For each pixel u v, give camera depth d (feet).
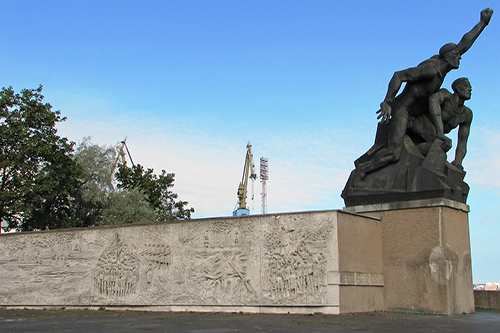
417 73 48.11
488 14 49.62
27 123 124.36
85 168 154.61
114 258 52.24
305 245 42.42
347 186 50.72
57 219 135.95
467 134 51.57
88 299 53.06
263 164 280.72
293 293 42.22
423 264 44.24
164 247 49.34
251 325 33.71
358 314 41.09
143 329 31.99
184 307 47.11
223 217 46.75
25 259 57.98
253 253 44.62
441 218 44.11
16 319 40.86
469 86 51.34
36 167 124.88
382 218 47.37
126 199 152.87
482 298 54.34
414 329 31.55
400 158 48.14
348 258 42.01
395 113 49.47
